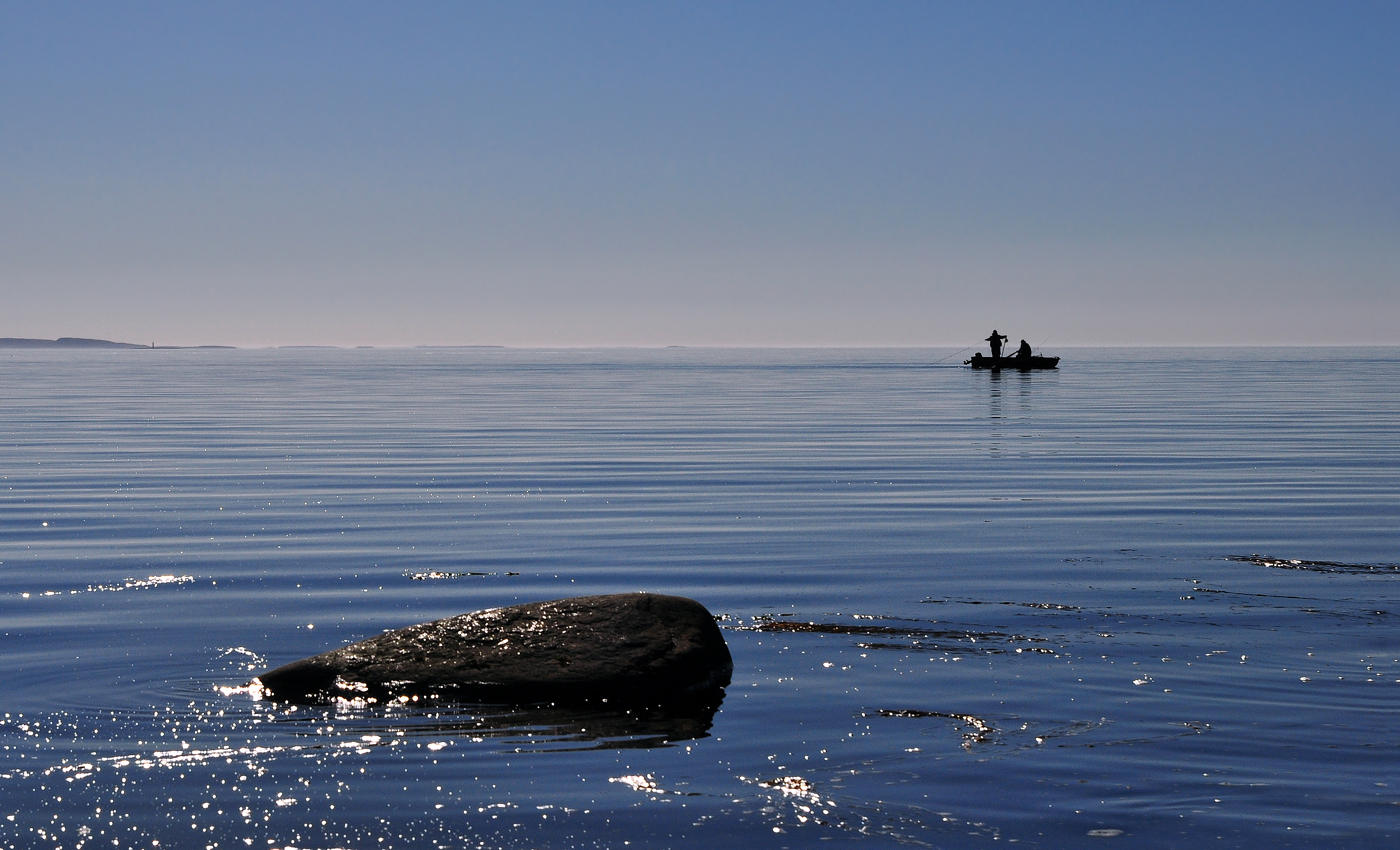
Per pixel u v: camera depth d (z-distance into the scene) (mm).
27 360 181375
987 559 12312
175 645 8789
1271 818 5488
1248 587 10758
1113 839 5289
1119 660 8172
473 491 18344
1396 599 10188
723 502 17000
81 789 5883
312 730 6770
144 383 74250
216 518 15477
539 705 7227
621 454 24766
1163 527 14539
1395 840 5258
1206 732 6641
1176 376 84750
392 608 10141
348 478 20188
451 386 69062
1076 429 32031
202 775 6078
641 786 5930
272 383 74500
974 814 5559
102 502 17078
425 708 7164
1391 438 28422
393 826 5469
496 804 5715
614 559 12406
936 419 36594
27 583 11195
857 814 5570
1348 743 6449
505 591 10844
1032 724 6812
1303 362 139500
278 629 9336
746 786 5926
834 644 8711
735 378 83125
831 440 28469
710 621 8078
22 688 7598
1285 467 21719
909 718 6945
